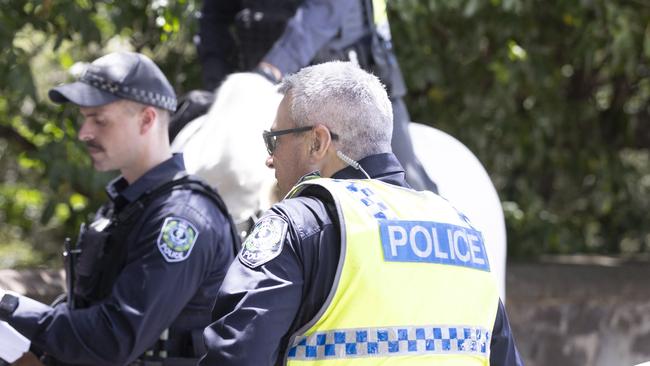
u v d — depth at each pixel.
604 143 11.48
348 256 3.40
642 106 11.96
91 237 4.79
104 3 8.66
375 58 6.54
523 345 8.73
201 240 4.68
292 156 3.73
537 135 10.48
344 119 3.65
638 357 9.36
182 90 9.75
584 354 9.04
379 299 3.40
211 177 5.38
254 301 3.35
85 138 4.96
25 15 8.59
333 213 3.49
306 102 3.68
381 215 3.51
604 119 11.65
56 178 8.64
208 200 4.86
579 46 9.96
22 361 4.79
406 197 3.66
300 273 3.42
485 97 10.20
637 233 12.30
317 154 3.68
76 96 4.87
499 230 6.95
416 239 3.53
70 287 4.86
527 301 8.68
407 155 6.43
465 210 6.74
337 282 3.39
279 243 3.44
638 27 9.90
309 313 3.43
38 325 4.59
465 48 9.91
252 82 5.66
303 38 5.95
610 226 12.30
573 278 8.98
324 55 6.32
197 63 9.69
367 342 3.38
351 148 3.68
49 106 9.23
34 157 9.07
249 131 5.48
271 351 3.33
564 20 10.06
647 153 12.73
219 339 3.35
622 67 10.62
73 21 8.36
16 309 4.62
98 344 4.50
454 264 3.59
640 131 11.91
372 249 3.43
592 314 9.06
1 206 12.60
